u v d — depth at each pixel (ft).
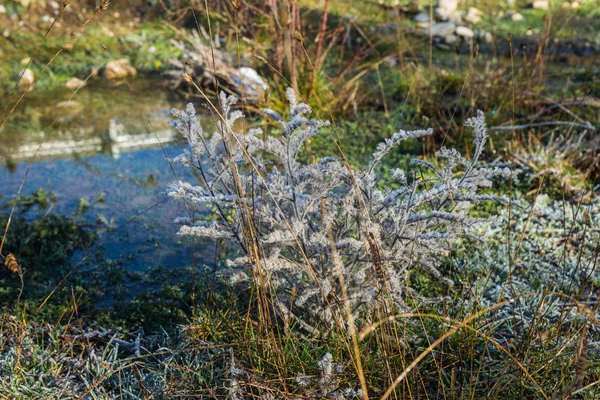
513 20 28.09
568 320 9.27
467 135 16.01
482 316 9.01
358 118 18.06
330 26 25.70
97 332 9.44
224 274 9.80
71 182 15.05
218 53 20.76
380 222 8.38
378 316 8.12
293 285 8.77
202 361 8.67
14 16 25.32
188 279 11.21
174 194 8.18
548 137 16.24
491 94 17.75
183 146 17.20
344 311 8.41
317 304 8.73
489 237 12.13
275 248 8.19
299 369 8.11
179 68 21.48
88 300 10.59
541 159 14.60
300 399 7.49
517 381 7.94
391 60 23.02
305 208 8.20
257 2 21.35
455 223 8.84
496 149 15.43
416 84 18.72
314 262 8.45
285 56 17.90
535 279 10.68
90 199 14.20
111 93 20.80
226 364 8.43
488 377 7.83
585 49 24.18
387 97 19.56
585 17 28.14
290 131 8.13
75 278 11.30
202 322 9.38
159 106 19.81
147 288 11.05
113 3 27.27
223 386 7.86
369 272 8.53
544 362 7.87
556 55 23.43
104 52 23.80
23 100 20.06
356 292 8.41
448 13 28.25
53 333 9.36
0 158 16.29
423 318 9.17
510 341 8.73
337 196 8.61
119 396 8.27
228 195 8.22
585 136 16.16
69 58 23.22
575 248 11.76
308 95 17.70
